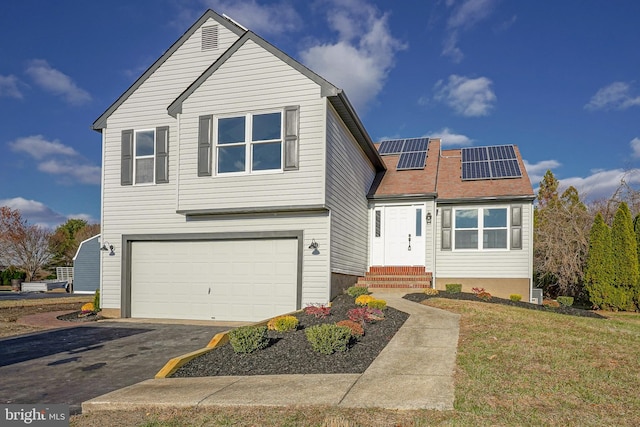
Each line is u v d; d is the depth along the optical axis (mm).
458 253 15695
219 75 11773
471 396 5020
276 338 8023
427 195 15148
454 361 6410
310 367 6445
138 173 13023
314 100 11039
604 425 4289
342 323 7988
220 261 12133
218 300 12055
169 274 12531
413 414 4539
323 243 11203
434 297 12383
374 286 14078
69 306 17531
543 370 6020
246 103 11500
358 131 13336
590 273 16922
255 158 11422
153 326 11031
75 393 5867
